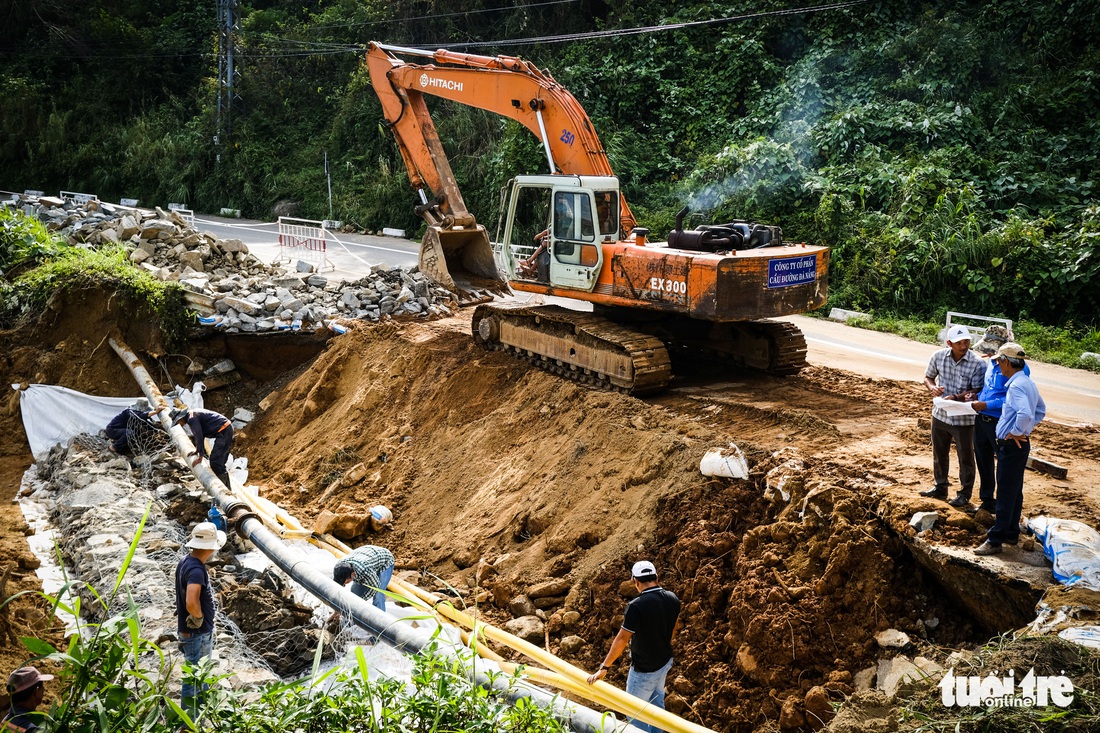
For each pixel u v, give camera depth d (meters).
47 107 40.94
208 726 5.45
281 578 10.28
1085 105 23.12
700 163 25.00
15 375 16.11
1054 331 17.61
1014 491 7.23
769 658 7.71
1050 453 10.05
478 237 16.06
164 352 16.34
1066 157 22.08
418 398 14.31
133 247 18.50
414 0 34.75
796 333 12.84
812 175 22.97
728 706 7.72
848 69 25.89
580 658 8.77
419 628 7.77
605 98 28.89
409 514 12.38
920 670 6.55
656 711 6.67
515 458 12.04
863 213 21.48
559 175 12.87
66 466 13.31
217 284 17.16
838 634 7.74
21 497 13.16
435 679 5.81
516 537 10.88
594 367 12.23
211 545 7.33
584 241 12.55
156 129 38.88
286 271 18.98
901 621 7.70
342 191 32.78
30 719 5.62
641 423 10.96
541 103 13.47
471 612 9.66
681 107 27.86
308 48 38.00
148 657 7.62
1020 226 19.19
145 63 42.00
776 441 10.20
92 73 42.50
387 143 32.75
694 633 8.42
